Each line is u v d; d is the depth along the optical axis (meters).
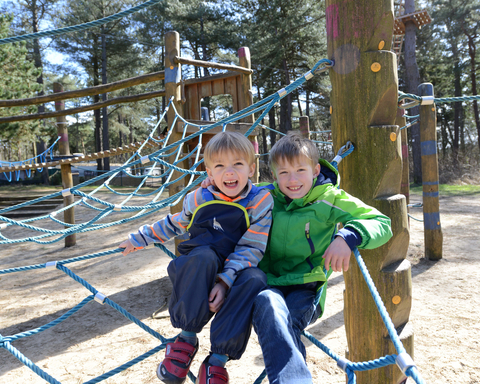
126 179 30.05
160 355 3.93
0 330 4.82
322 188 1.84
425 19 16.98
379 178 2.09
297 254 1.80
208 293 1.58
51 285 6.66
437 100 2.73
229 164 1.68
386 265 2.14
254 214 1.73
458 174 20.19
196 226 1.74
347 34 2.09
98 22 2.64
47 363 3.88
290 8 24.62
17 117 8.53
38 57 29.19
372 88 2.06
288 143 1.81
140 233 1.94
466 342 3.78
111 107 35.38
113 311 5.24
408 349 2.12
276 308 1.43
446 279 5.59
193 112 6.83
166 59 5.86
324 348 1.59
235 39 25.91
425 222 6.61
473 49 27.66
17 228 12.45
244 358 3.76
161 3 26.83
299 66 26.73
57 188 22.33
